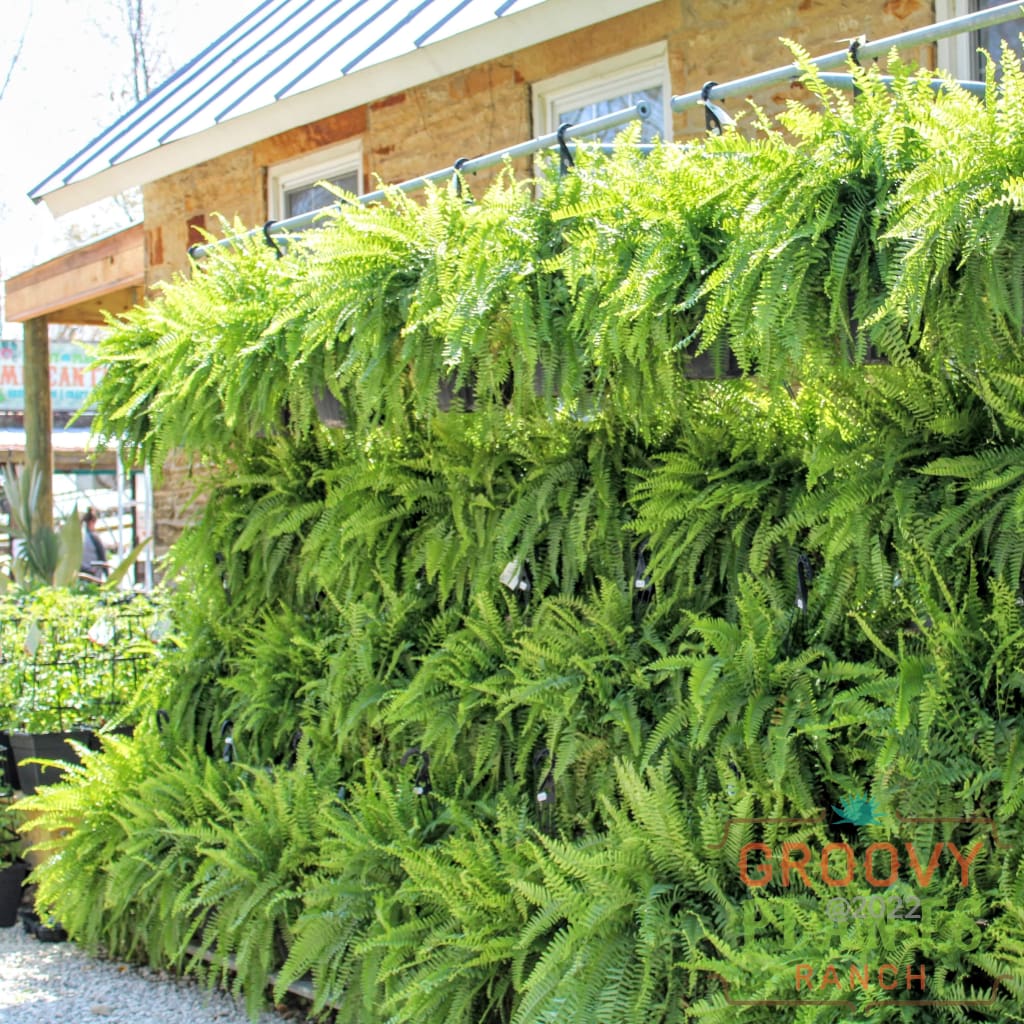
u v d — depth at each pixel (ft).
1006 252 7.79
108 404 14.48
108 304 32.89
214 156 23.50
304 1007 13.67
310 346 11.41
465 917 10.81
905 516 9.29
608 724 10.90
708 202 9.13
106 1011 13.79
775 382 8.93
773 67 17.19
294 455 14.24
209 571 15.23
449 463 12.23
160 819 14.26
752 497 10.33
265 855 13.01
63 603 20.29
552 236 10.27
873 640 9.40
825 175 8.38
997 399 8.81
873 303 8.28
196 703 15.11
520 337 9.75
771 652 9.96
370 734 13.06
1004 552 9.09
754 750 9.84
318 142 23.07
